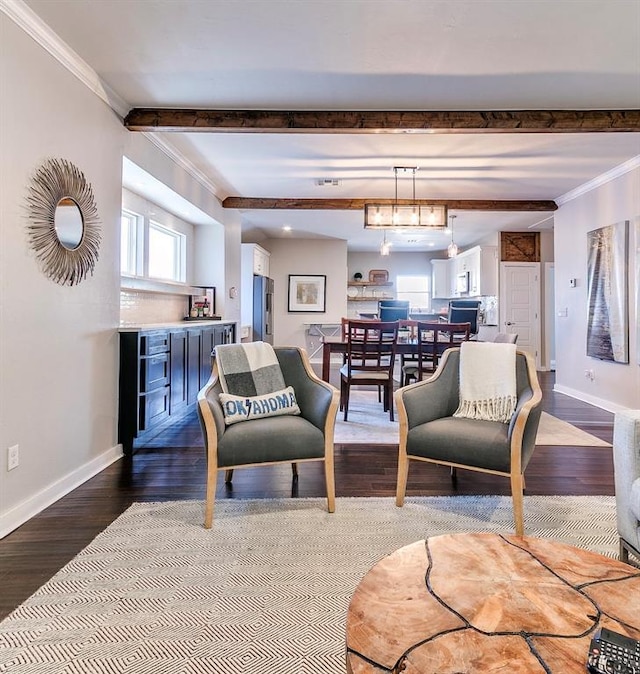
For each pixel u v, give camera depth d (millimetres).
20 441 2084
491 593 965
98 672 1197
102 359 2844
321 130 3223
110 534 1953
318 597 1520
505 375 2410
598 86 2814
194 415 4129
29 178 2131
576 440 3408
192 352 4129
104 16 2135
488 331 7742
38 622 1386
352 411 4457
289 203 5668
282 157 4156
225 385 2418
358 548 1841
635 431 1611
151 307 4566
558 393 5465
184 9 2090
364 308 9711
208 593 1538
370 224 4453
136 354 3047
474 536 1231
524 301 7547
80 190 2568
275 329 8430
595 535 1950
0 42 1945
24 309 2107
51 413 2318
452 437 2135
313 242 8422
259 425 2184
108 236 2914
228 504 2270
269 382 2488
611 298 4461
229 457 2059
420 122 3158
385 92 2895
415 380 4625
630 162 4168
